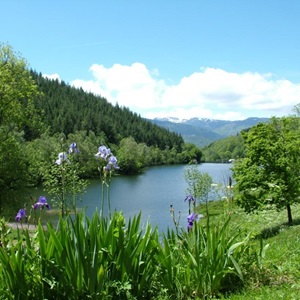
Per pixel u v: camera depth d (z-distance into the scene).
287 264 7.24
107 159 6.30
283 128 20.92
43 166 29.03
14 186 34.53
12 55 35.56
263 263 6.86
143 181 80.38
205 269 6.05
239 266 6.48
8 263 5.08
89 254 5.28
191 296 5.98
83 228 5.54
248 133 21.02
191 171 32.09
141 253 5.77
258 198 20.09
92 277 5.21
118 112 196.50
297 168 20.27
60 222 5.44
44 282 5.18
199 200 30.91
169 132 196.00
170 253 6.07
